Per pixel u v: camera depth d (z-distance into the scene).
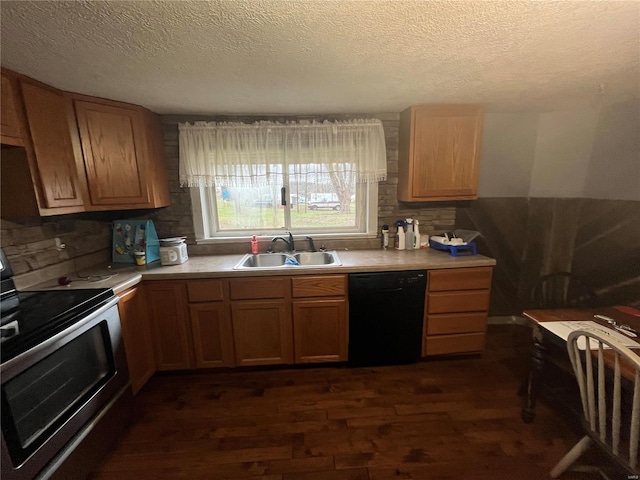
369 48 1.27
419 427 1.75
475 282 2.22
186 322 2.13
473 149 2.30
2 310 1.36
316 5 0.95
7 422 1.06
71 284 1.79
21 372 1.09
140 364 1.97
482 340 2.30
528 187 2.68
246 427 1.77
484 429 1.73
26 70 1.42
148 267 2.20
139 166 2.12
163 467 1.53
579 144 2.29
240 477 1.47
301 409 1.91
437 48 1.28
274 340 2.21
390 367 2.33
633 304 2.01
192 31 1.11
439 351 2.31
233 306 2.13
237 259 2.45
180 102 2.02
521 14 1.02
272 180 2.51
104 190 1.96
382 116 2.50
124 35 1.13
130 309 1.88
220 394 2.06
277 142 2.45
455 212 2.72
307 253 2.61
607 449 1.15
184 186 2.50
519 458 1.55
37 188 1.54
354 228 2.77
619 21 1.07
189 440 1.69
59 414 1.28
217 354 2.20
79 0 0.90
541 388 1.79
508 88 1.82
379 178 2.53
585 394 1.25
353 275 2.14
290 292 2.15
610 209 2.13
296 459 1.56
